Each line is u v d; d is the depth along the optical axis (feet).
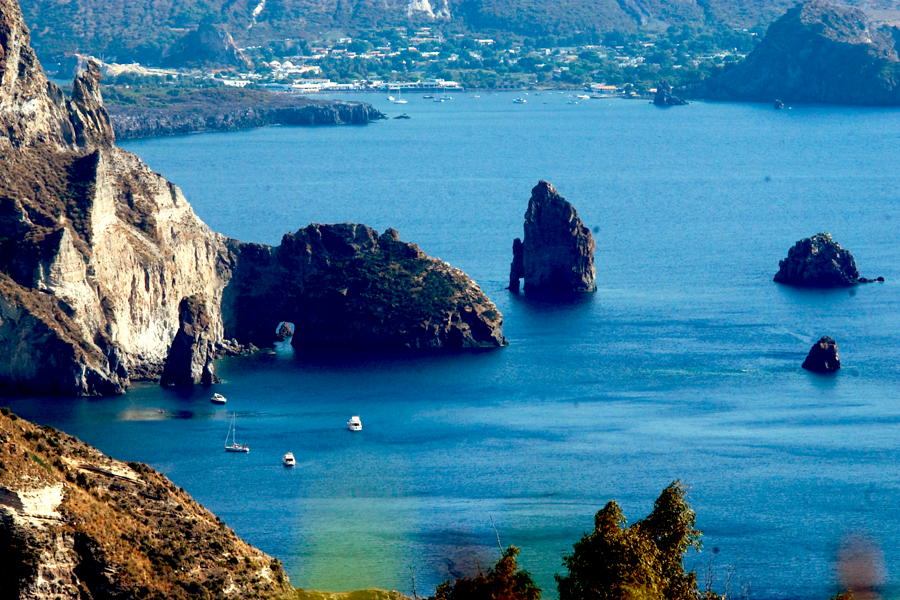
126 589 492.54
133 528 516.73
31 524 484.74
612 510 509.76
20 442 519.19
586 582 489.67
